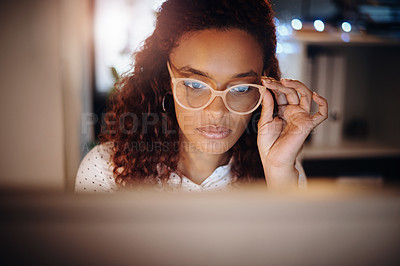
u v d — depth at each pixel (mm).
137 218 303
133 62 895
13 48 1216
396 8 1822
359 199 316
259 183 884
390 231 319
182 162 826
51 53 1322
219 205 309
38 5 1278
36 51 1268
